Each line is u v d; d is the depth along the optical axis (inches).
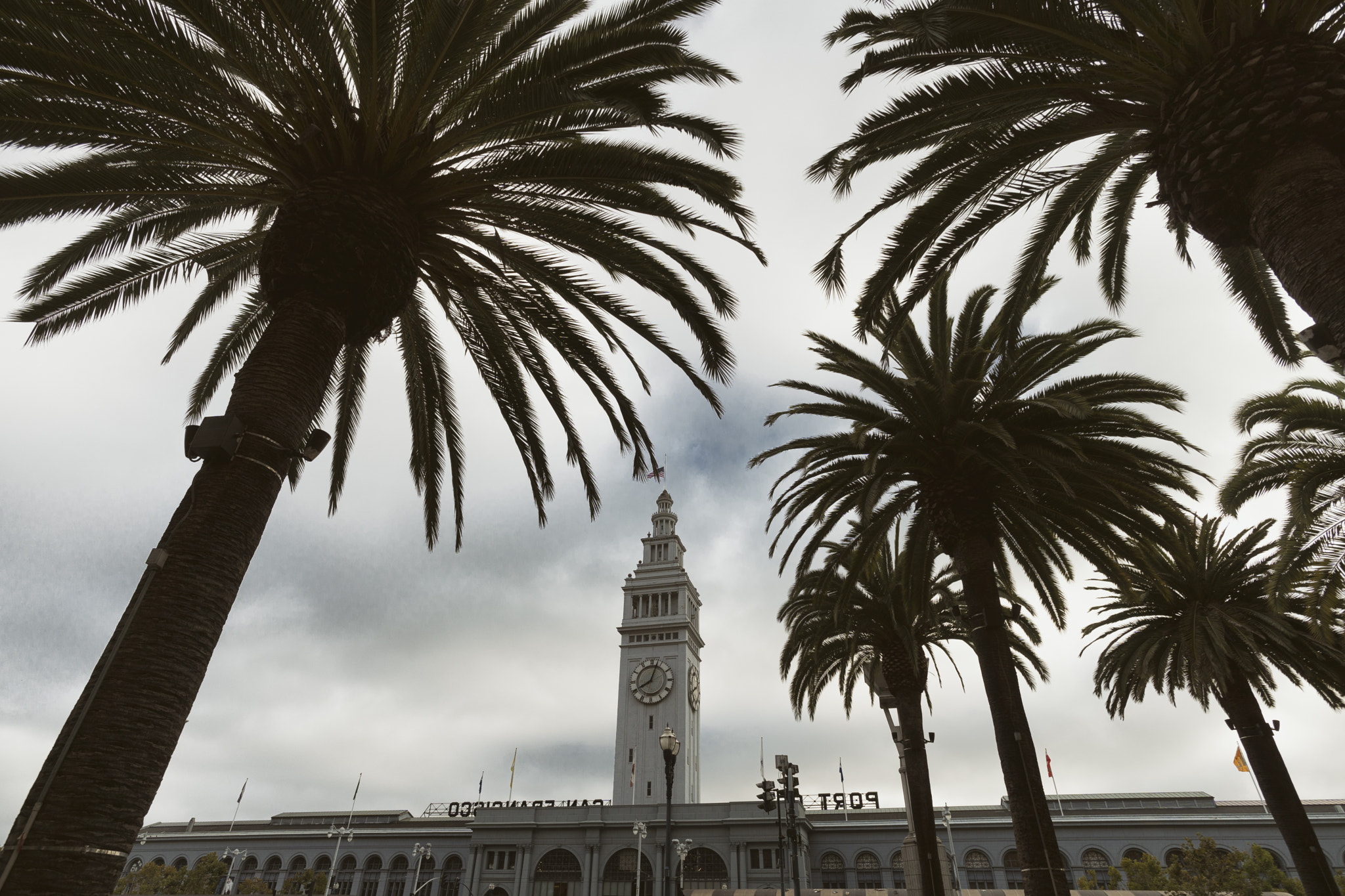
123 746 276.8
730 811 2669.8
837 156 501.4
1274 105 318.0
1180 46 359.9
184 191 439.5
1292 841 922.1
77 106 375.6
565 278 536.4
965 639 1138.0
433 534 665.0
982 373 717.9
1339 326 293.6
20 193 407.8
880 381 710.5
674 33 446.6
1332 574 647.1
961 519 700.7
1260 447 705.0
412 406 666.8
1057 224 539.8
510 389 611.8
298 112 406.9
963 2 379.2
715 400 582.6
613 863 2652.6
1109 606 1078.4
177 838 3550.7
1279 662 1013.8
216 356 639.8
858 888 2691.9
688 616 3641.7
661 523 4126.5
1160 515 675.4
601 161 448.5
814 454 753.6
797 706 1136.8
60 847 254.7
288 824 3722.9
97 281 532.4
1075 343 700.0
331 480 673.6
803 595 1055.0
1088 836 2603.3
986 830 2706.7
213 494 331.6
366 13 383.6
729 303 542.9
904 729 992.9
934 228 504.1
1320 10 336.8
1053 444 687.1
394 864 3198.8
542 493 654.5
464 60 424.5
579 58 427.2
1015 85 418.9
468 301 549.0
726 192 475.5
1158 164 376.5
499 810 2842.0
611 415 629.0
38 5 335.0
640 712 3307.1
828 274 546.0
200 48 380.8
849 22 470.3
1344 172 310.5
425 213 451.2
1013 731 625.0
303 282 386.9
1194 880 1818.4
